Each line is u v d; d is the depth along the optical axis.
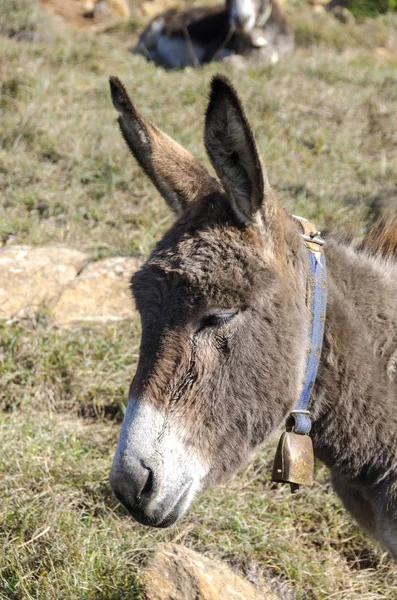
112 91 3.59
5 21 13.03
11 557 4.56
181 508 3.33
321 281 3.57
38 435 5.59
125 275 7.02
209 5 14.45
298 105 10.37
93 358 6.39
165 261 3.31
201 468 3.35
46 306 6.70
